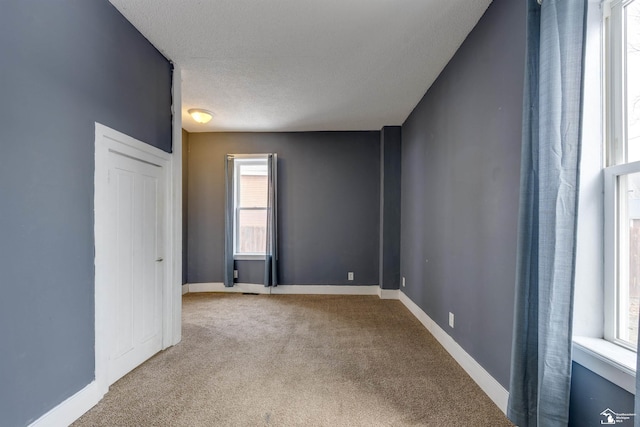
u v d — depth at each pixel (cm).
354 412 176
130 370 222
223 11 202
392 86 314
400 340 285
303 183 481
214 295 461
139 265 232
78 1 169
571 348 125
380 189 473
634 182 123
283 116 410
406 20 211
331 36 230
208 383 207
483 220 202
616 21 129
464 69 233
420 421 168
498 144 185
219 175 486
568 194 125
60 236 158
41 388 148
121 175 212
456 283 245
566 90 125
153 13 204
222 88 322
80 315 171
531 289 146
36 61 145
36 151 145
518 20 166
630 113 125
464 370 226
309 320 344
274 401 187
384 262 447
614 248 129
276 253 471
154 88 244
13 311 135
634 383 106
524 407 146
